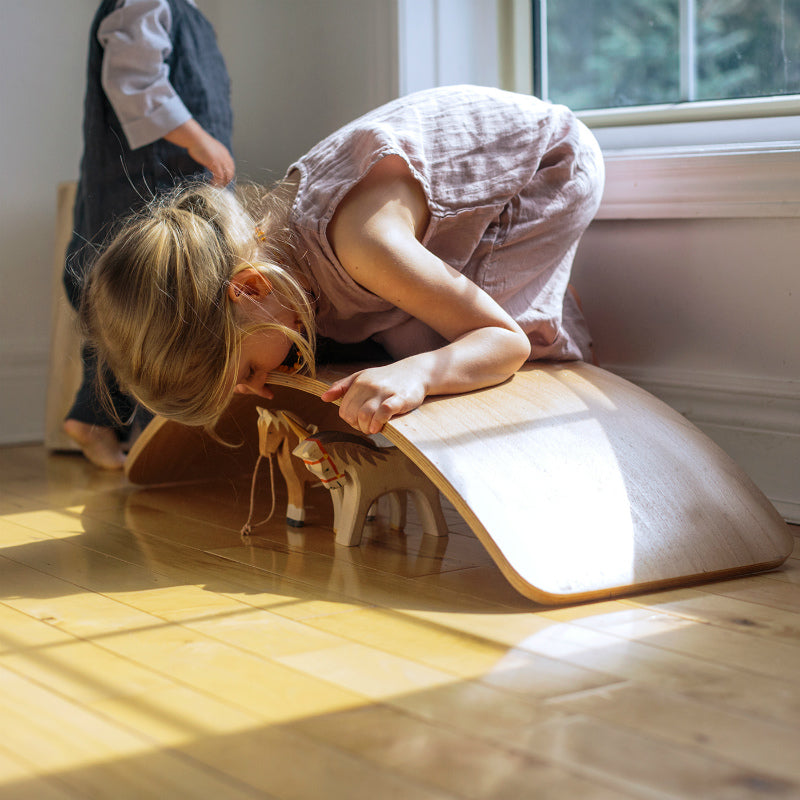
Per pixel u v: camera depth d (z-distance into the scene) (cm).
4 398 254
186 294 128
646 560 122
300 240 145
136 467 188
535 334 158
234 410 173
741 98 189
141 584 128
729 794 72
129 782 74
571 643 104
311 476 160
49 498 184
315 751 79
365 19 229
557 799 71
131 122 203
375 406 129
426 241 147
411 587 126
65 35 259
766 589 124
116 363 134
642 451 137
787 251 167
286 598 121
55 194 260
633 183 184
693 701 89
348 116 237
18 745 81
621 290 191
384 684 93
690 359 182
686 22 195
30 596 123
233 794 72
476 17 225
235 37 262
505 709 87
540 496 124
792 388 167
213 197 140
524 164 155
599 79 211
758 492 140
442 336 149
